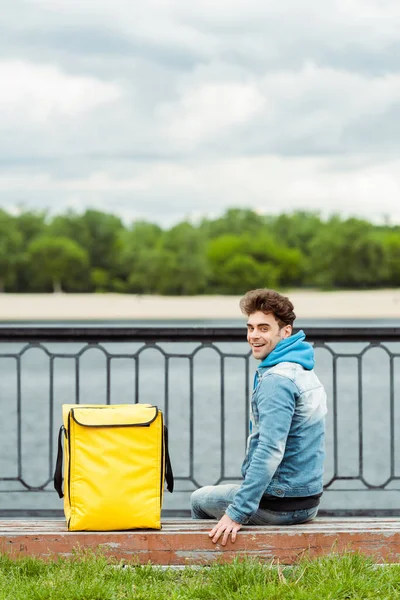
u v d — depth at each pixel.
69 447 3.34
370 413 12.05
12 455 8.95
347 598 2.95
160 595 2.96
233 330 4.35
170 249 111.62
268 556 3.27
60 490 3.43
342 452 9.12
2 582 3.03
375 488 4.48
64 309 83.19
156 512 3.33
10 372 21.38
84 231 110.81
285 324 3.43
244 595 2.92
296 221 116.12
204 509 3.56
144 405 3.51
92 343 4.34
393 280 113.00
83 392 15.32
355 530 3.30
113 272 111.50
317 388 3.35
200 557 3.28
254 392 3.34
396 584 3.05
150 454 3.35
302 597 2.90
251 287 111.25
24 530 3.36
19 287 108.50
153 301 96.50
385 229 115.56
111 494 3.30
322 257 112.81
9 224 109.19
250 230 115.88
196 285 110.81
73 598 2.93
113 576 3.13
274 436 3.21
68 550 3.28
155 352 26.86
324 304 87.19
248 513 3.24
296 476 3.33
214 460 8.59
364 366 21.02
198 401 13.85
